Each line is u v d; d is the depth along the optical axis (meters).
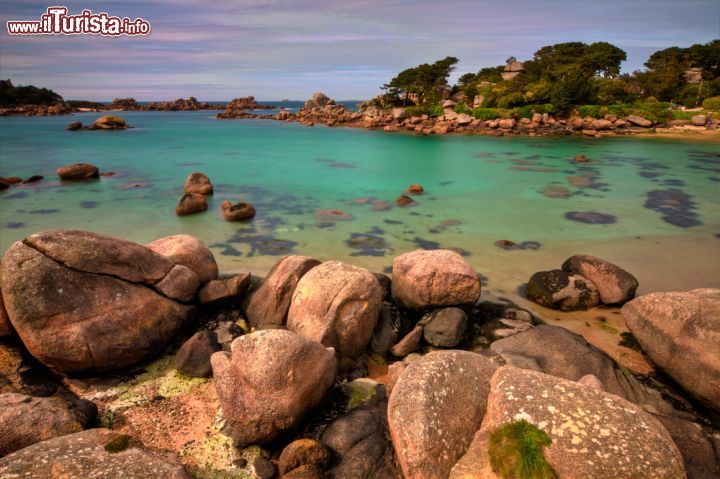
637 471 5.35
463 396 7.15
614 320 13.00
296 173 39.72
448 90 108.88
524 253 19.25
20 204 26.67
